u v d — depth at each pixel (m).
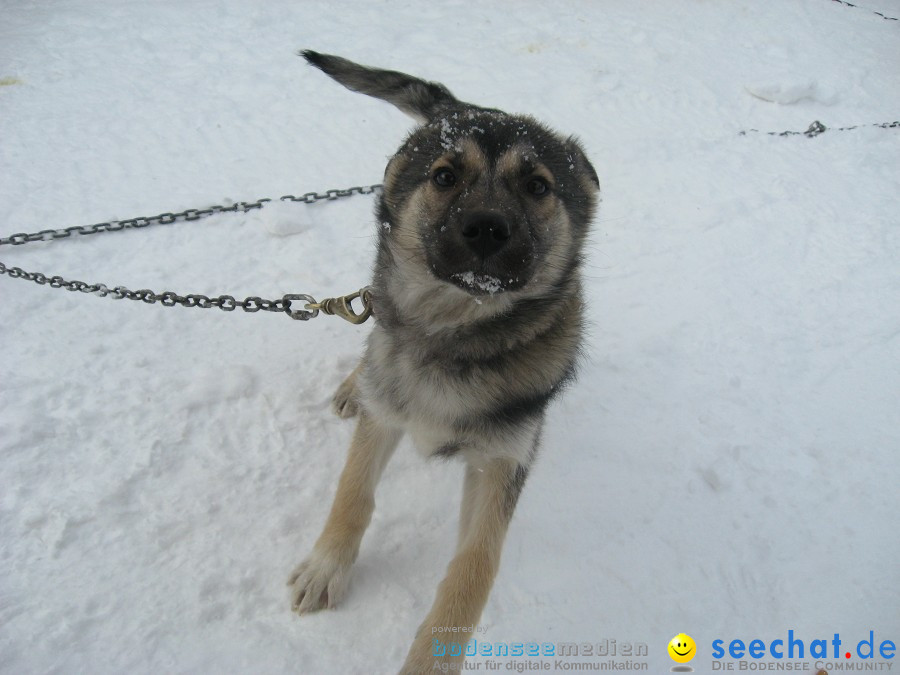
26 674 0.48
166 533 0.57
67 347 0.72
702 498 0.67
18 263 0.81
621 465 0.70
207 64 1.41
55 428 0.63
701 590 0.60
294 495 0.62
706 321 0.90
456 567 0.52
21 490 0.58
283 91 1.33
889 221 1.12
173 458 0.63
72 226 0.89
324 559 0.55
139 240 0.89
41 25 1.50
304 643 0.52
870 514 0.67
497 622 0.55
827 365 0.85
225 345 0.76
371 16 1.74
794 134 1.40
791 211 1.14
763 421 0.76
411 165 0.56
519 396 0.54
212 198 0.99
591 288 0.94
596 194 0.63
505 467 0.56
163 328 0.77
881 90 1.66
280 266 0.89
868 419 0.77
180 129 1.16
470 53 1.59
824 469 0.71
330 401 0.72
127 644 0.50
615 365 0.82
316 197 1.01
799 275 1.00
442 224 0.50
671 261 1.00
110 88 1.27
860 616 0.59
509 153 0.52
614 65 1.60
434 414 0.55
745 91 1.56
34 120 1.13
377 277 0.59
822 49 1.86
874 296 0.96
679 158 1.26
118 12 1.61
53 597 0.52
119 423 0.65
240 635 0.52
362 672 0.51
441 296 0.53
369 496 0.58
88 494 0.58
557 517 0.64
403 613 0.55
